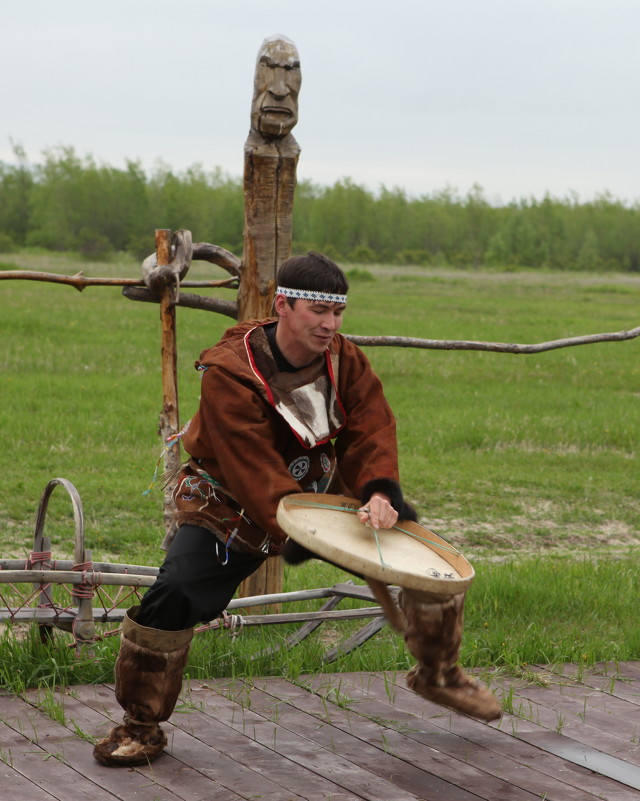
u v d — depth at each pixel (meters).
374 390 4.07
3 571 4.89
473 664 5.57
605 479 13.05
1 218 151.88
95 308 32.84
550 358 26.00
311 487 4.09
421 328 32.75
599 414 17.69
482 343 6.85
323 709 4.73
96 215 135.75
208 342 25.47
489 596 7.48
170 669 3.96
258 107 6.03
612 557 9.62
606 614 7.30
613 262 163.38
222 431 3.80
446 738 4.45
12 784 3.80
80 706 4.59
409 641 3.93
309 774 4.02
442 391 19.56
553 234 173.12
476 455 14.16
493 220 171.50
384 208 165.25
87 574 4.87
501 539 10.23
